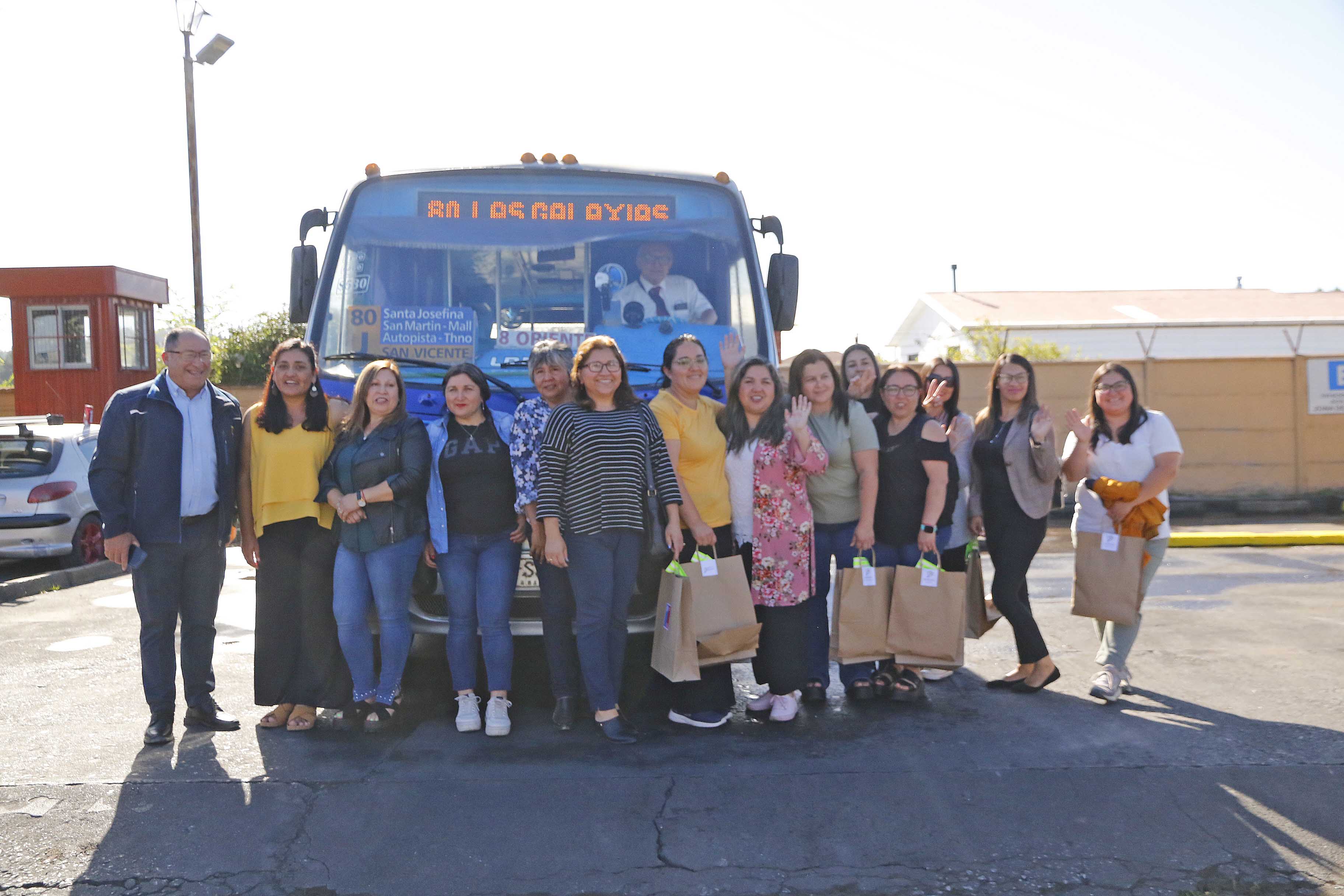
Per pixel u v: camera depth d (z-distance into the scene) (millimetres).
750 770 4609
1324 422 15484
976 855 3775
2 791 4387
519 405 5625
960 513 6000
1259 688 5973
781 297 6426
